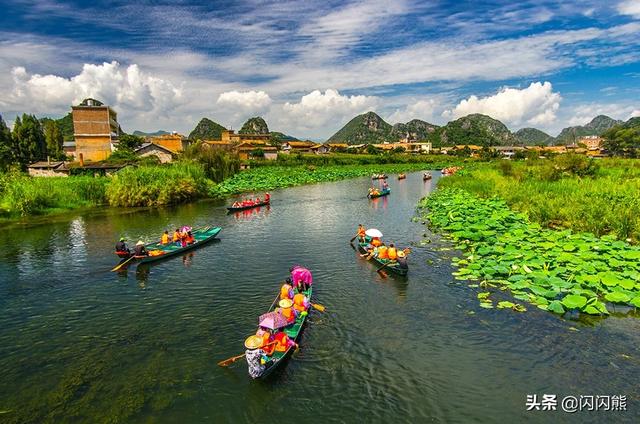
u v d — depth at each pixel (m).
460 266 17.97
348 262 19.33
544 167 45.09
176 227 28.80
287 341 10.99
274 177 65.88
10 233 27.48
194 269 18.84
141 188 39.97
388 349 11.45
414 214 32.47
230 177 62.34
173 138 99.81
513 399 9.34
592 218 22.83
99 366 10.97
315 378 10.21
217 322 13.41
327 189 54.50
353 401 9.38
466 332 12.25
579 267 15.76
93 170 58.78
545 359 10.78
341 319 13.27
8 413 9.15
